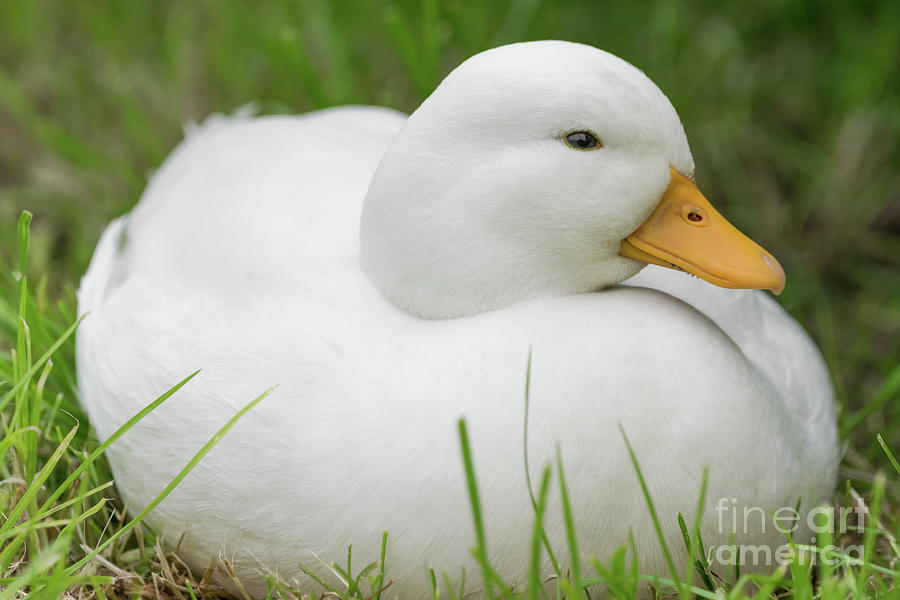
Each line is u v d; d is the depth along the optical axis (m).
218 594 2.15
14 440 2.12
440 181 2.08
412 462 2.07
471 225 2.08
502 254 2.09
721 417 2.07
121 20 2.80
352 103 2.51
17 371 2.16
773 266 2.09
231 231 2.17
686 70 2.60
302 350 2.10
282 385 2.09
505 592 2.05
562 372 2.07
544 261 2.09
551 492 2.06
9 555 2.10
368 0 2.74
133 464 2.13
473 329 2.08
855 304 2.43
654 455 2.07
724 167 2.52
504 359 2.07
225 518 2.10
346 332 2.10
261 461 2.09
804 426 2.15
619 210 2.09
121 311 2.17
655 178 2.09
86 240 2.45
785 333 2.18
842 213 2.48
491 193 2.08
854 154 2.51
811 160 2.53
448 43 2.57
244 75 2.63
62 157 2.53
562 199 2.08
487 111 2.08
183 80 2.64
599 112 2.07
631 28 2.67
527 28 2.57
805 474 2.13
